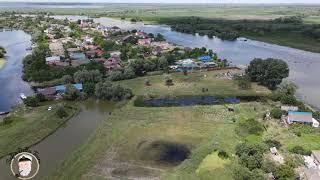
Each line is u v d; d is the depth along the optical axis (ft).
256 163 246.27
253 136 306.14
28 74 499.51
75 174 252.62
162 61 547.49
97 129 329.52
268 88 457.27
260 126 322.75
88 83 437.58
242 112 370.53
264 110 373.81
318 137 302.86
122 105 396.98
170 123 341.82
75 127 339.16
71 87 417.28
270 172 241.14
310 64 610.65
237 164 256.11
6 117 346.33
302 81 502.38
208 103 401.70
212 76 511.40
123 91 419.33
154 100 412.57
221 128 326.85
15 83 484.74
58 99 414.62
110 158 274.98
